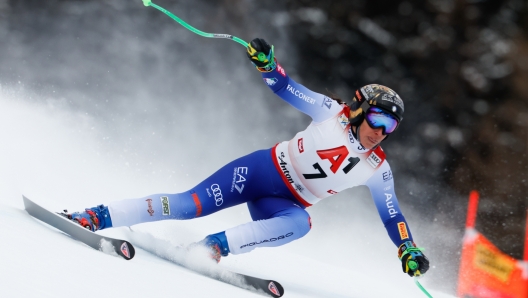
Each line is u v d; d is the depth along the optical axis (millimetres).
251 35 53844
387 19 53906
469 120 51312
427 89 52656
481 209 47656
